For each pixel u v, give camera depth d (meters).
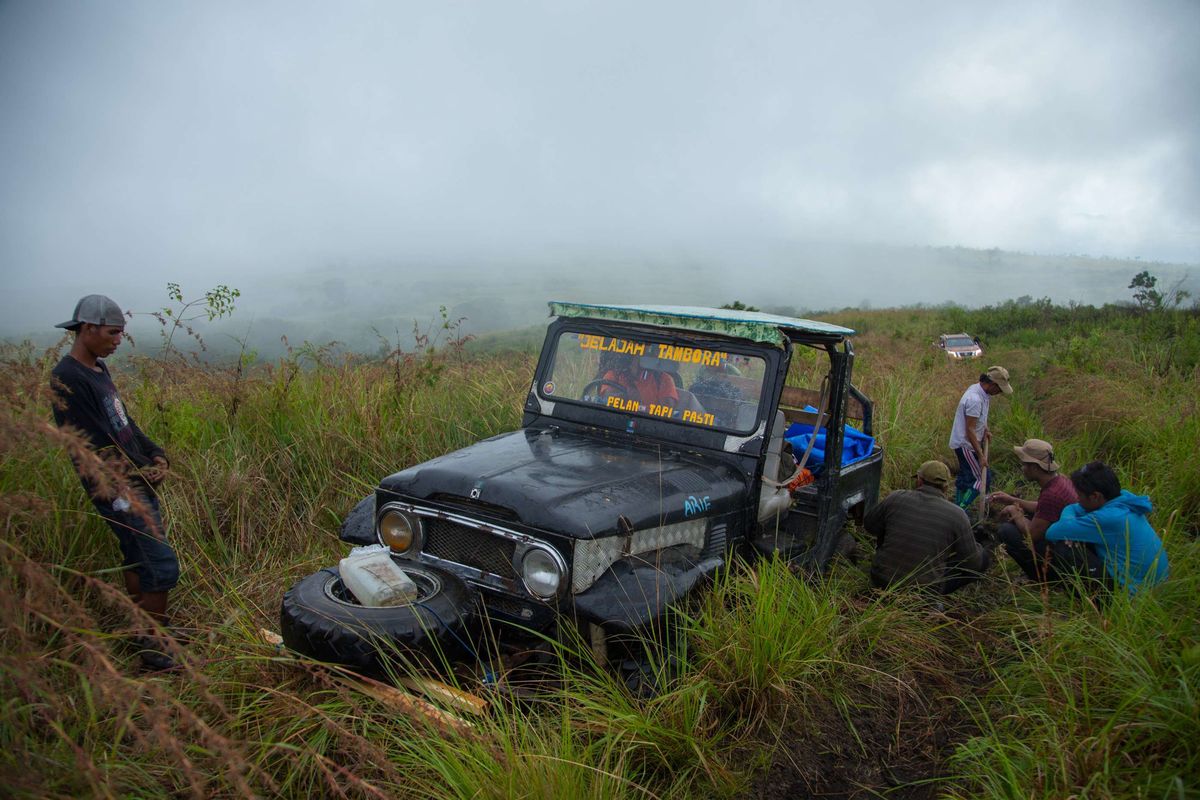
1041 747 3.20
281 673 3.41
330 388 7.27
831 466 5.05
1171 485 6.57
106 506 3.78
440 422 7.20
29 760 2.50
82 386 3.87
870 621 4.46
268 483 5.78
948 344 20.89
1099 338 15.59
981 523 6.89
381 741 3.16
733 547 4.41
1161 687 3.28
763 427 4.47
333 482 6.11
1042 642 4.02
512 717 3.22
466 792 2.79
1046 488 5.46
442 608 3.42
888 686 4.15
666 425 4.70
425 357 8.23
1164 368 12.80
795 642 3.87
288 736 3.02
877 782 3.46
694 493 4.11
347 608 3.29
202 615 4.24
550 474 3.96
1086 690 3.32
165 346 6.83
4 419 2.46
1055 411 10.81
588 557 3.50
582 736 3.36
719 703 3.64
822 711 3.90
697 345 4.73
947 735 3.80
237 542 5.26
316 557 5.10
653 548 3.86
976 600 5.39
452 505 3.85
